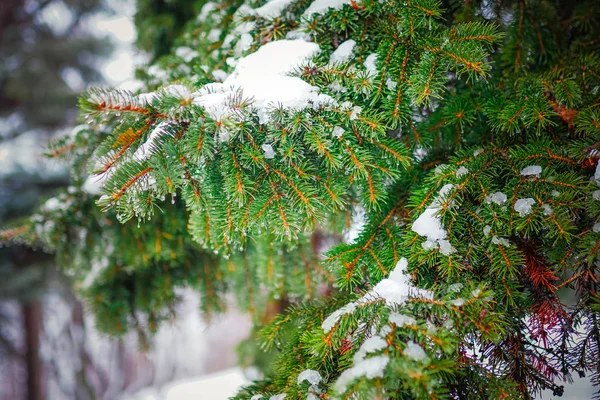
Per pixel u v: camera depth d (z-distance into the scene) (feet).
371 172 1.57
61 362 7.38
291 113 1.43
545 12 1.82
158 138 1.39
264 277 2.11
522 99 1.61
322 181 1.53
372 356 1.25
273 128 1.44
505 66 1.80
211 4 1.98
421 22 1.57
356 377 1.22
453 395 1.39
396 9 1.60
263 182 1.50
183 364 9.98
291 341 1.60
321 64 1.55
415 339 1.28
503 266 1.42
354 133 1.55
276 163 1.50
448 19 1.86
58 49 6.26
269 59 1.55
